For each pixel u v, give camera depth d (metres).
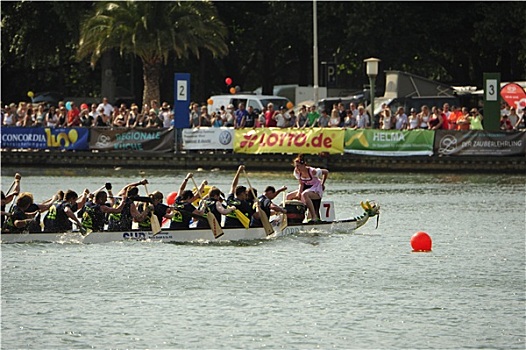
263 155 129.12
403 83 146.38
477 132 125.06
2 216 70.69
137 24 153.25
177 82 129.62
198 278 60.19
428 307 53.56
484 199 98.56
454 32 180.88
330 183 113.88
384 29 174.88
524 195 101.81
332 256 67.69
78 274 61.12
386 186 110.62
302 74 195.50
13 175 120.31
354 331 49.03
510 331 49.16
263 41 192.62
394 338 47.91
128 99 182.88
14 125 135.12
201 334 48.31
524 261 66.25
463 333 48.78
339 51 179.00
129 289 57.28
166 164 130.62
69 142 132.38
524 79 179.38
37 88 199.62
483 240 74.31
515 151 124.81
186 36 155.00
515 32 171.38
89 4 174.25
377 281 59.78
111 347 46.41
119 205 71.44
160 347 46.41
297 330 49.06
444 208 91.81
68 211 70.19
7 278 59.88
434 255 68.44
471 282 59.75
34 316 51.41
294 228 75.88
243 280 59.88
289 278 60.41
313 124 130.75
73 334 48.31
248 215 73.56
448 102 138.75
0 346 46.47
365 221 78.88
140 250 69.12
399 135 126.19
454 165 125.75
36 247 69.31
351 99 147.75
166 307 53.25
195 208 72.31
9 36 182.62
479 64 186.25
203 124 133.25
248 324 50.06
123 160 131.50
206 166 130.00
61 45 183.75
